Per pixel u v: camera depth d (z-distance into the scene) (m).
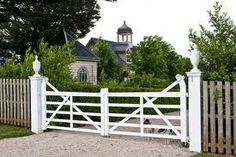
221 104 9.84
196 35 11.49
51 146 10.89
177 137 10.98
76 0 30.88
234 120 9.65
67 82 15.80
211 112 9.99
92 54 36.19
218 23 11.38
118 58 63.44
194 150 10.20
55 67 16.80
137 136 12.56
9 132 13.04
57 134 13.03
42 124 13.62
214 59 10.90
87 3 32.34
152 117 11.54
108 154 9.80
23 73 15.39
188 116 10.80
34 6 30.16
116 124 12.21
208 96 10.07
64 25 31.42
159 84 29.11
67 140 11.79
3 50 29.89
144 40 37.50
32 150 10.41
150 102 11.52
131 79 29.69
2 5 32.53
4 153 10.09
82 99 15.66
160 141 11.62
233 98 9.66
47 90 14.23
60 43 30.92
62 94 13.27
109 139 11.91
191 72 10.20
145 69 37.19
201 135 10.17
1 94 15.20
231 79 10.36
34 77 13.55
